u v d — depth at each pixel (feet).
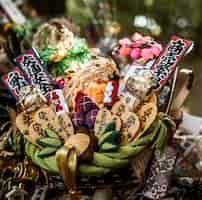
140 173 3.57
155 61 3.78
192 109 8.08
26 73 3.77
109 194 3.53
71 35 3.98
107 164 3.36
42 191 3.71
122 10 11.51
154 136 3.46
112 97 3.54
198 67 10.13
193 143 4.18
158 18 10.75
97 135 3.42
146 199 3.68
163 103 3.73
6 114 4.35
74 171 3.26
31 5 8.98
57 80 3.81
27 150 3.52
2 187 3.85
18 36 4.79
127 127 3.43
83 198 3.53
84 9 8.19
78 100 3.55
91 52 4.10
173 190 3.88
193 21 12.78
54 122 3.48
